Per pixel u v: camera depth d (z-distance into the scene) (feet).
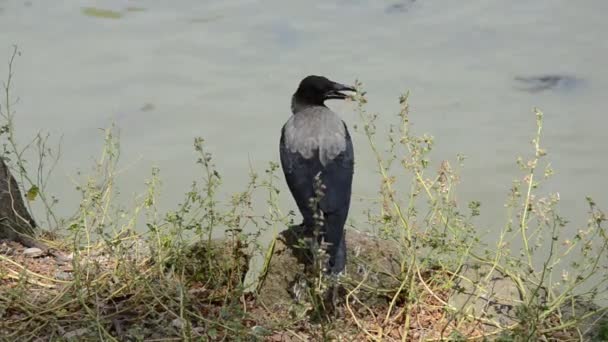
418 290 33.19
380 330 31.71
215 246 34.27
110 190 37.19
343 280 31.27
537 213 34.04
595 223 33.76
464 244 33.47
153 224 36.91
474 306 32.50
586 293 32.48
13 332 31.17
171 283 33.14
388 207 34.88
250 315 31.71
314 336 29.99
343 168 33.12
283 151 33.81
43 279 34.35
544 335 31.19
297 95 37.58
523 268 35.73
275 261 33.47
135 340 30.60
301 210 32.55
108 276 33.65
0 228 37.24
